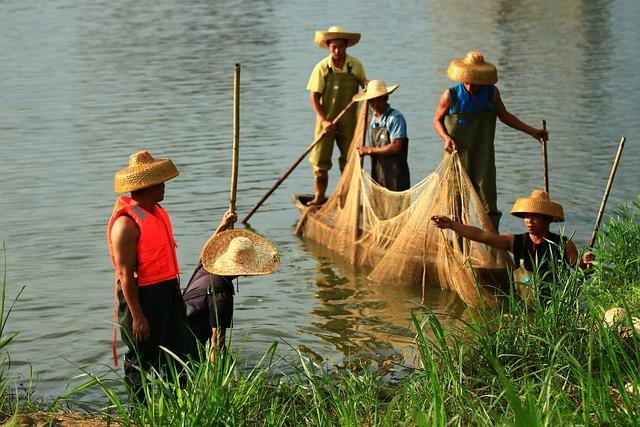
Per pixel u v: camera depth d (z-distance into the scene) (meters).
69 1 47.75
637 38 33.31
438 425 6.35
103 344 10.23
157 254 8.19
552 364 7.48
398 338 10.36
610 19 38.88
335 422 7.37
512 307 8.99
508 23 38.47
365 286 12.37
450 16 41.00
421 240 12.36
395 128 13.67
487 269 11.44
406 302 11.66
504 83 25.69
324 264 13.35
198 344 7.64
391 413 7.04
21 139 20.33
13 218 15.02
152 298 8.21
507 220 14.67
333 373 9.23
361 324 10.84
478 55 12.48
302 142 19.88
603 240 11.19
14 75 27.88
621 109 22.00
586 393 6.71
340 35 15.22
